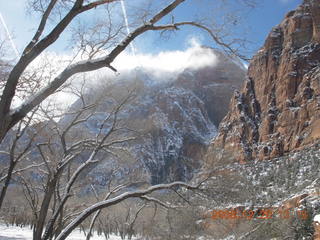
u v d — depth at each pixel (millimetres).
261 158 89812
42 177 20047
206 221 22797
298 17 110812
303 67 101688
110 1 6008
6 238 32469
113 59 5914
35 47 5375
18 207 48375
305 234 32344
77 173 14016
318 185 46000
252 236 27938
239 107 112125
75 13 5699
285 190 47625
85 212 10359
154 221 26500
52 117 15055
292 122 92125
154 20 6141
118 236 48000
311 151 72938
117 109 16766
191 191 13680
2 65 10766
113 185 26406
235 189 14469
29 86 11242
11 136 18219
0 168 20000
